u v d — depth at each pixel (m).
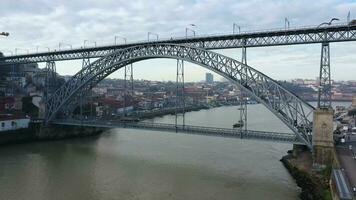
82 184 59.34
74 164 72.56
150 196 53.50
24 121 97.62
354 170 49.03
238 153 82.06
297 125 65.00
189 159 76.31
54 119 102.56
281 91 65.88
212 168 68.75
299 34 65.06
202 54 74.31
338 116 140.00
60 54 106.12
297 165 63.81
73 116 108.44
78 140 101.38
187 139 102.94
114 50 94.38
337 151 61.84
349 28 59.34
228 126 131.50
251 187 57.28
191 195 53.78
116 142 98.12
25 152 83.62
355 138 75.25
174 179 61.84
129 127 87.50
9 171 66.81
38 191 55.59
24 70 166.50
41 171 67.00
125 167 70.06
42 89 149.00
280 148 88.06
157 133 115.56
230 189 56.41
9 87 137.50
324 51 62.25
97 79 97.75
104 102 156.88
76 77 98.75
